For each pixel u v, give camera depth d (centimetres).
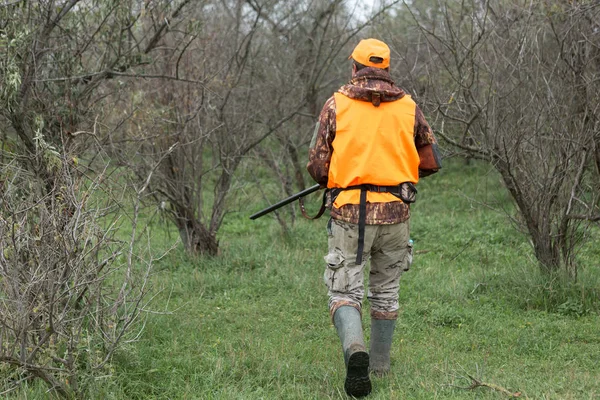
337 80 1253
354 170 445
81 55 614
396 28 1050
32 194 471
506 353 536
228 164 879
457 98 702
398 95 455
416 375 475
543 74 654
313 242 961
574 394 437
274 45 1118
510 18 701
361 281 461
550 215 677
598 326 588
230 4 1021
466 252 894
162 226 991
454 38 730
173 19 686
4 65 532
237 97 942
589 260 795
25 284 424
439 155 470
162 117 781
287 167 1080
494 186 1224
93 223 434
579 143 632
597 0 635
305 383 472
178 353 526
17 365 415
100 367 429
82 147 582
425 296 692
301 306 672
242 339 558
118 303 450
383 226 451
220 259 848
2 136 552
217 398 439
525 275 684
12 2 527
